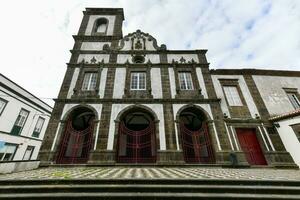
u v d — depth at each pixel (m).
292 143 10.34
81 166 9.42
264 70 13.99
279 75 14.10
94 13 17.38
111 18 17.14
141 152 13.15
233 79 13.46
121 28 16.61
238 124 11.51
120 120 11.34
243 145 11.09
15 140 15.57
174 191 4.83
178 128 10.97
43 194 4.53
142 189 4.84
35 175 6.16
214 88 12.98
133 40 15.45
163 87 12.66
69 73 12.94
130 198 4.46
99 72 13.05
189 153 12.40
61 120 10.85
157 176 5.93
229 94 12.98
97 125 10.84
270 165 10.05
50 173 6.78
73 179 5.16
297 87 13.65
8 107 14.70
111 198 4.45
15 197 4.38
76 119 13.33
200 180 5.25
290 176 6.28
